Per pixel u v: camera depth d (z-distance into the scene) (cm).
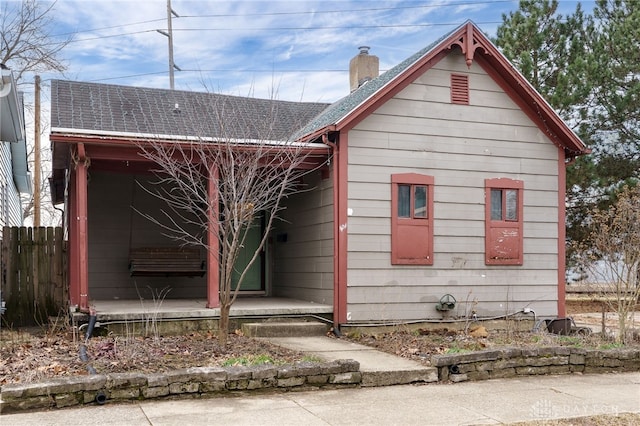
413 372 705
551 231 1152
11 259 1154
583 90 1661
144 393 595
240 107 1336
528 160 1144
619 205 1060
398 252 1051
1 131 1066
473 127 1110
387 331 1034
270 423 531
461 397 641
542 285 1138
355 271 1028
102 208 1210
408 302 1055
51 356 724
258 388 639
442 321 1071
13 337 883
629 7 1838
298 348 848
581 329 1070
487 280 1105
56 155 1076
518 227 1128
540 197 1149
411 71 1060
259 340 891
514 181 1130
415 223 1065
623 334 930
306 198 1157
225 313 795
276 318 1008
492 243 1109
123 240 1219
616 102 1714
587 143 1752
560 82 1658
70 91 1227
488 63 1123
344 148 1028
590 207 1689
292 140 1080
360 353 816
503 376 748
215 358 727
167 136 947
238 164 888
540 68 1783
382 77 1267
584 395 661
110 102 1216
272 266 1314
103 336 898
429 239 1071
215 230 959
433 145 1084
